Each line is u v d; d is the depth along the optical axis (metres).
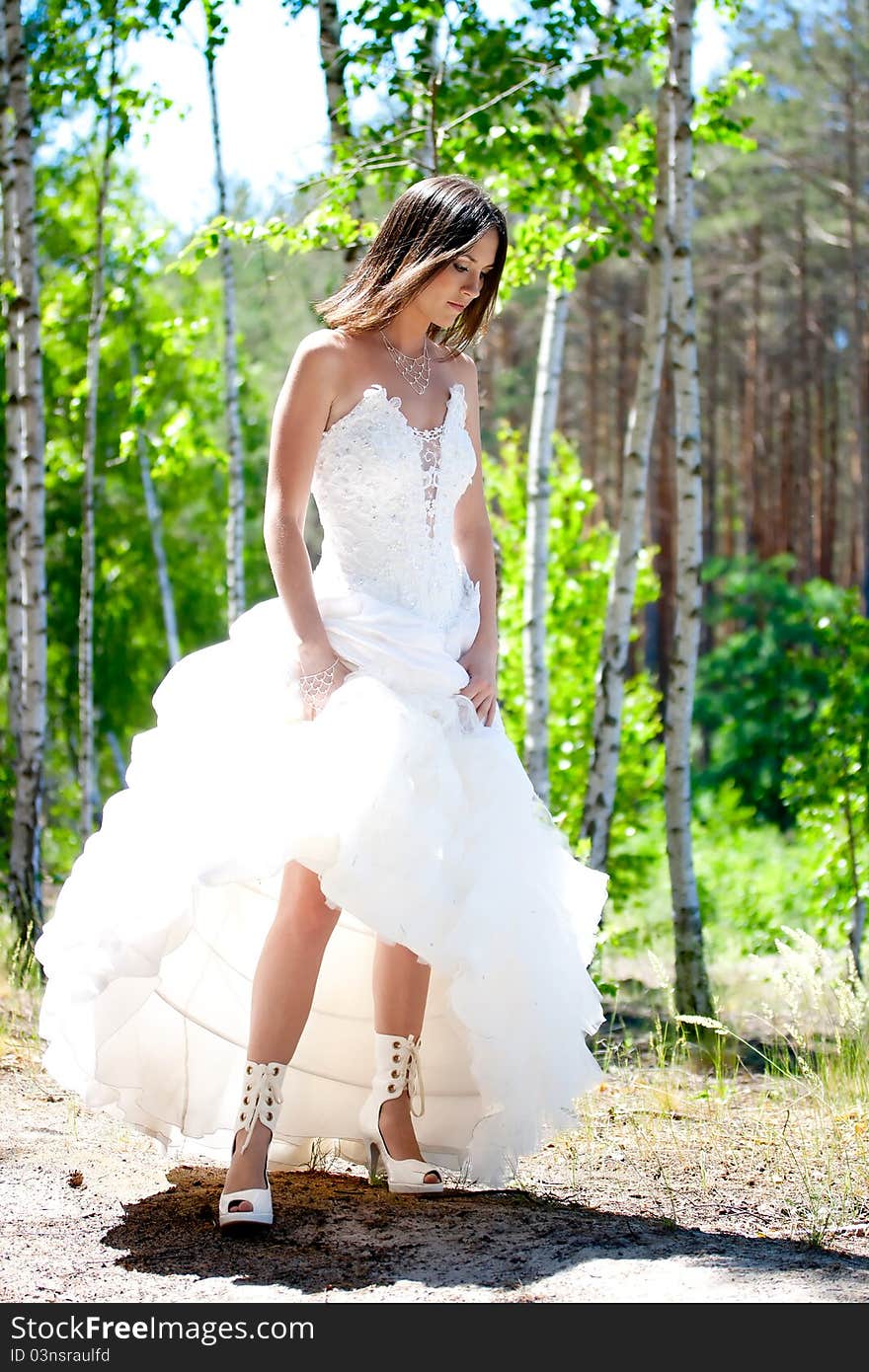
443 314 3.16
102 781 22.89
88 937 2.83
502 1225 2.88
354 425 3.06
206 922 3.20
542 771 8.12
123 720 20.06
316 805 2.80
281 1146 3.36
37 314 7.06
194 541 21.22
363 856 2.77
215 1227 2.85
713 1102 4.20
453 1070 3.31
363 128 6.74
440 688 3.05
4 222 8.31
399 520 3.09
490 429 28.05
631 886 9.93
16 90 6.98
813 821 8.13
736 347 31.58
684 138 6.01
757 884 11.77
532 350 30.88
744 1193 3.18
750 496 28.89
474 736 3.10
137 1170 3.28
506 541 11.24
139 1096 3.10
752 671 20.73
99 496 19.28
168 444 10.18
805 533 29.30
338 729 2.87
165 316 14.84
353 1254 2.69
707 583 27.72
